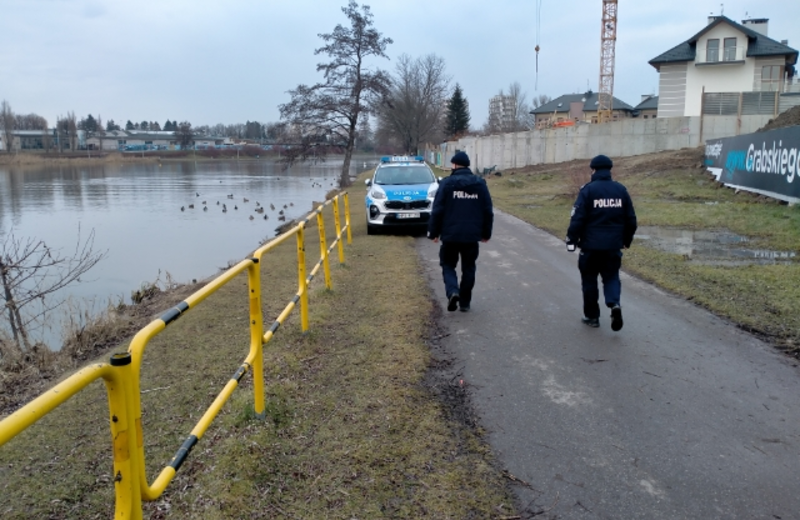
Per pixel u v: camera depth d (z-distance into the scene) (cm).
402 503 313
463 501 315
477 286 791
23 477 351
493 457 359
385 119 6756
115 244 1672
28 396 538
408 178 1398
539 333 589
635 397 439
